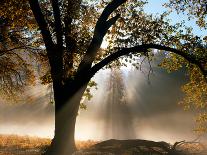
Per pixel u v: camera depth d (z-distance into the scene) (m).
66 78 17.17
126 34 19.56
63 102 17.17
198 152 25.95
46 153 17.42
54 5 17.33
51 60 17.11
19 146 28.31
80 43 17.73
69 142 17.28
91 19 20.31
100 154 23.77
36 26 20.55
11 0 18.61
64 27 17.70
